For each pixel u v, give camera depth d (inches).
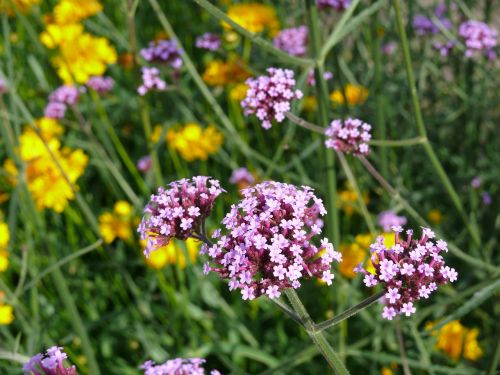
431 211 18.1
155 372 7.7
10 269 16.1
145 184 16.9
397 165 18.7
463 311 9.4
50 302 16.2
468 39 15.2
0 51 19.1
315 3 12.2
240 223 7.5
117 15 21.0
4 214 17.5
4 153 18.6
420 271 7.3
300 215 7.4
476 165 18.1
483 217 17.8
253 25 17.2
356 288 14.2
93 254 17.6
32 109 19.1
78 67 16.4
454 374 13.5
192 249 15.0
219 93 18.1
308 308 16.2
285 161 18.7
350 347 12.8
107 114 20.2
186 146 16.5
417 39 19.2
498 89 18.0
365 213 12.7
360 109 17.3
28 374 7.7
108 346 15.9
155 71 14.6
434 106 19.0
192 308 15.8
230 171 18.8
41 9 20.6
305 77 12.0
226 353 15.9
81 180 17.7
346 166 12.2
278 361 15.2
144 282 17.5
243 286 7.3
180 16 21.7
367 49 19.3
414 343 14.1
